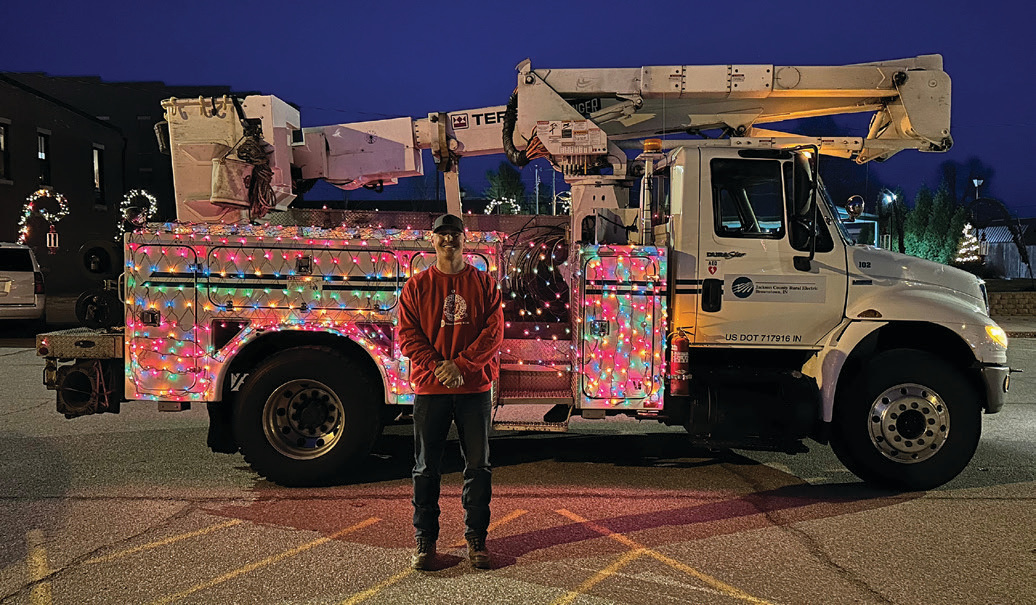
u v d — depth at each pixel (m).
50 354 5.28
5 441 6.50
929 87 6.23
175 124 6.12
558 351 5.41
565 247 6.23
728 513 4.72
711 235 5.42
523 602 3.43
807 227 5.30
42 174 25.91
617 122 6.67
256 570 3.75
